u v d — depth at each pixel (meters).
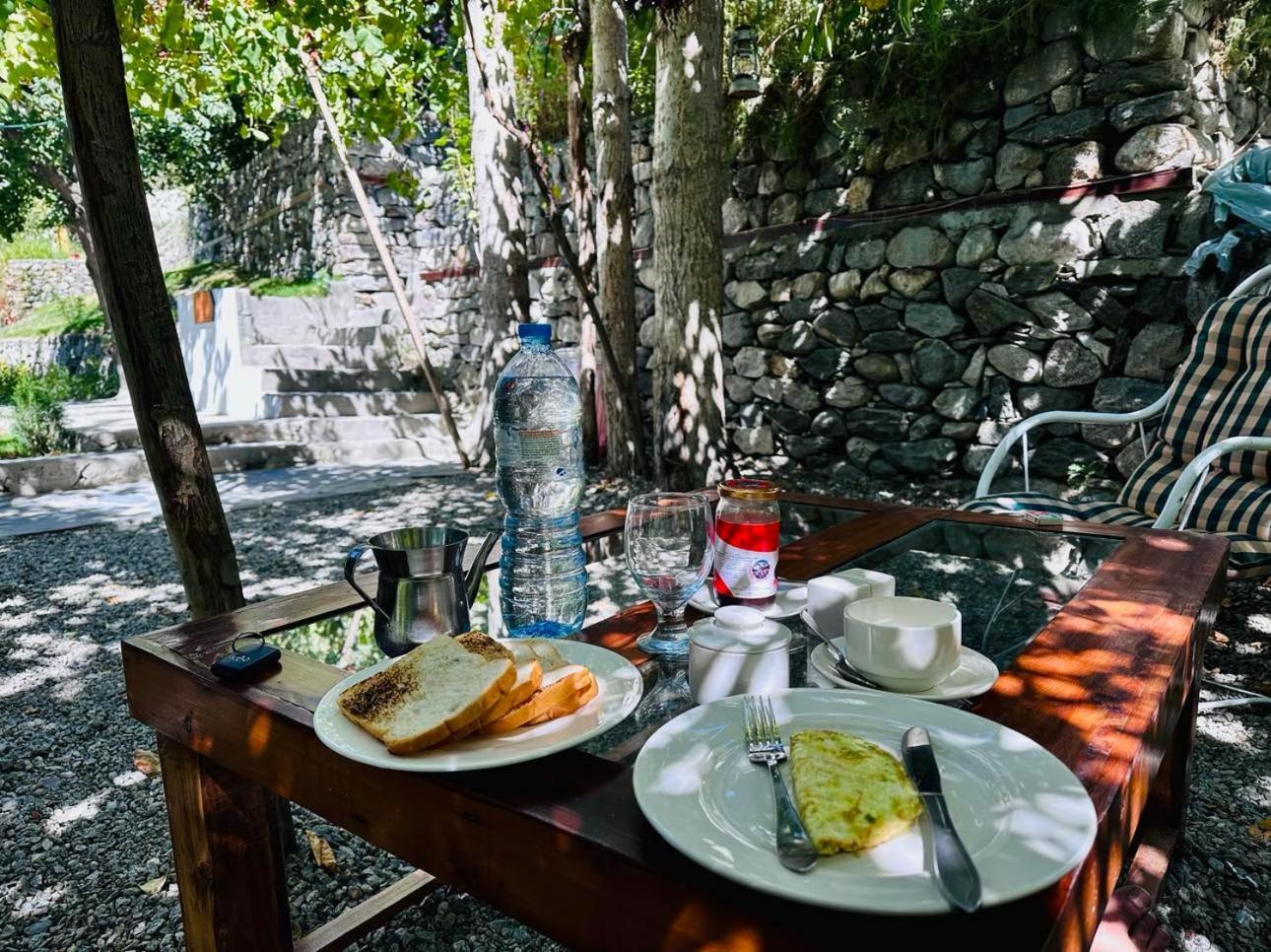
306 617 1.14
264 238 10.86
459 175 7.53
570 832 0.63
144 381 1.47
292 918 1.44
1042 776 0.63
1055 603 1.19
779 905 0.55
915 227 4.50
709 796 0.63
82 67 1.34
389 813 0.75
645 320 5.93
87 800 1.86
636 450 5.46
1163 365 3.74
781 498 2.03
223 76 5.26
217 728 0.92
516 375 1.42
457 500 5.05
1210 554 1.44
